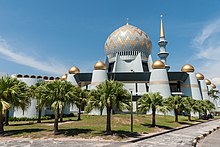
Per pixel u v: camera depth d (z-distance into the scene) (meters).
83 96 42.59
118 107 24.80
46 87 25.95
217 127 41.16
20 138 22.84
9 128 30.45
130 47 86.38
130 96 26.17
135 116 44.78
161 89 67.12
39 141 21.00
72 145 18.83
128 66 83.94
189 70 80.44
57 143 19.88
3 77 27.47
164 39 95.44
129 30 88.06
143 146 18.88
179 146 19.31
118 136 23.52
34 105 49.03
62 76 85.62
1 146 18.50
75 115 60.00
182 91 80.38
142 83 77.88
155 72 69.06
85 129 28.11
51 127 31.06
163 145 19.70
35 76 54.09
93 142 20.42
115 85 25.48
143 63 87.75
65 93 25.36
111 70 88.50
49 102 25.53
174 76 76.44
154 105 35.59
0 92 25.61
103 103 24.39
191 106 54.62
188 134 29.44
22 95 27.48
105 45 93.56
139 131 28.59
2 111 24.70
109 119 25.30
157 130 32.03
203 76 92.25
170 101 46.53
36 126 32.72
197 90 78.75
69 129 27.95
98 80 67.75
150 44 91.56
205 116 67.44
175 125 41.03
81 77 77.81
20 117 46.56
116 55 83.75
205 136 28.31
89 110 25.77
